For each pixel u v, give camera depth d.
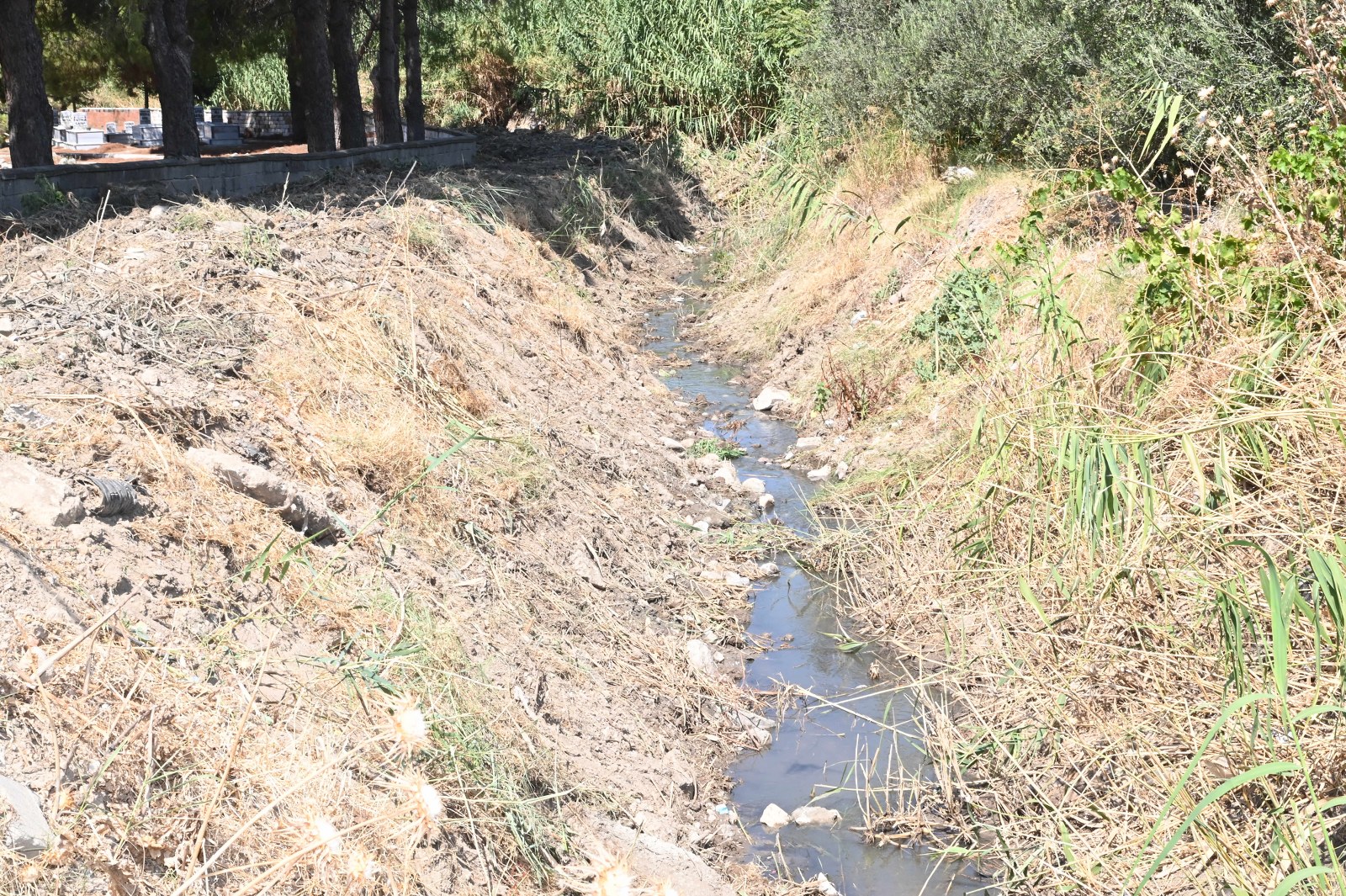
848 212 13.88
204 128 20.36
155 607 4.18
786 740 5.73
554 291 12.07
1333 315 5.41
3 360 5.50
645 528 7.68
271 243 8.74
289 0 19.78
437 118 29.42
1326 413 4.56
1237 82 8.41
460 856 3.84
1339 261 5.55
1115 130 9.91
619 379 11.07
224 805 3.44
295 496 5.27
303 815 3.21
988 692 5.70
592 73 26.53
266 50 21.23
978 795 5.08
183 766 3.51
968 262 10.49
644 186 20.67
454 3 25.22
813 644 6.66
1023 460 6.59
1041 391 6.77
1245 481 5.20
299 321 7.35
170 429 5.39
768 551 7.93
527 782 4.45
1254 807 4.15
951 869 4.72
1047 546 5.89
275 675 4.18
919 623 6.61
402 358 7.68
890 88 15.32
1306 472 4.79
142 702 3.63
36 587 3.80
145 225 9.50
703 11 24.80
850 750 5.62
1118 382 6.62
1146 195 7.14
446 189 14.41
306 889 3.22
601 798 4.72
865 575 7.34
